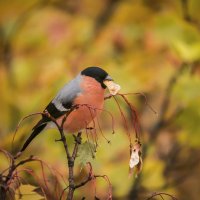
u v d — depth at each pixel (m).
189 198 11.48
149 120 10.88
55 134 9.44
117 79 10.44
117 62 10.80
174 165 10.81
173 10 11.24
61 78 10.43
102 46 11.11
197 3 10.88
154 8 11.41
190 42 9.79
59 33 11.48
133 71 10.52
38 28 11.51
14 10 11.24
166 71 10.45
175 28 9.92
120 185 9.84
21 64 11.02
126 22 11.30
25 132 8.70
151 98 10.84
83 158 6.65
